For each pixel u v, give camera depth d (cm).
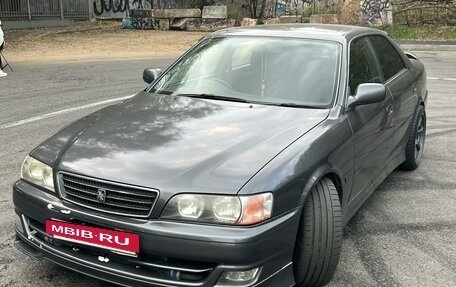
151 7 2962
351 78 426
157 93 444
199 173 302
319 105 397
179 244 286
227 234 283
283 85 418
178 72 468
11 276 362
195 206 290
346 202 383
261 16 2783
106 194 305
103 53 1717
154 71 488
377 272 376
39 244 332
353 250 407
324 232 328
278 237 297
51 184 331
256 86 424
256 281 290
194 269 290
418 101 568
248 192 290
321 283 342
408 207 489
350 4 2327
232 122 366
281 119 373
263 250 289
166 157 318
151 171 306
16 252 396
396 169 591
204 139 339
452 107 895
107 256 310
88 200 312
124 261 305
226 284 286
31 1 2486
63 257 320
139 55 1672
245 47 461
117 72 1291
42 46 1872
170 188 295
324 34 460
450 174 576
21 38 2070
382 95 396
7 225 439
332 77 416
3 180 542
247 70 440
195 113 384
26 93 1009
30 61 1498
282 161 315
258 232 287
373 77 471
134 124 368
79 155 331
